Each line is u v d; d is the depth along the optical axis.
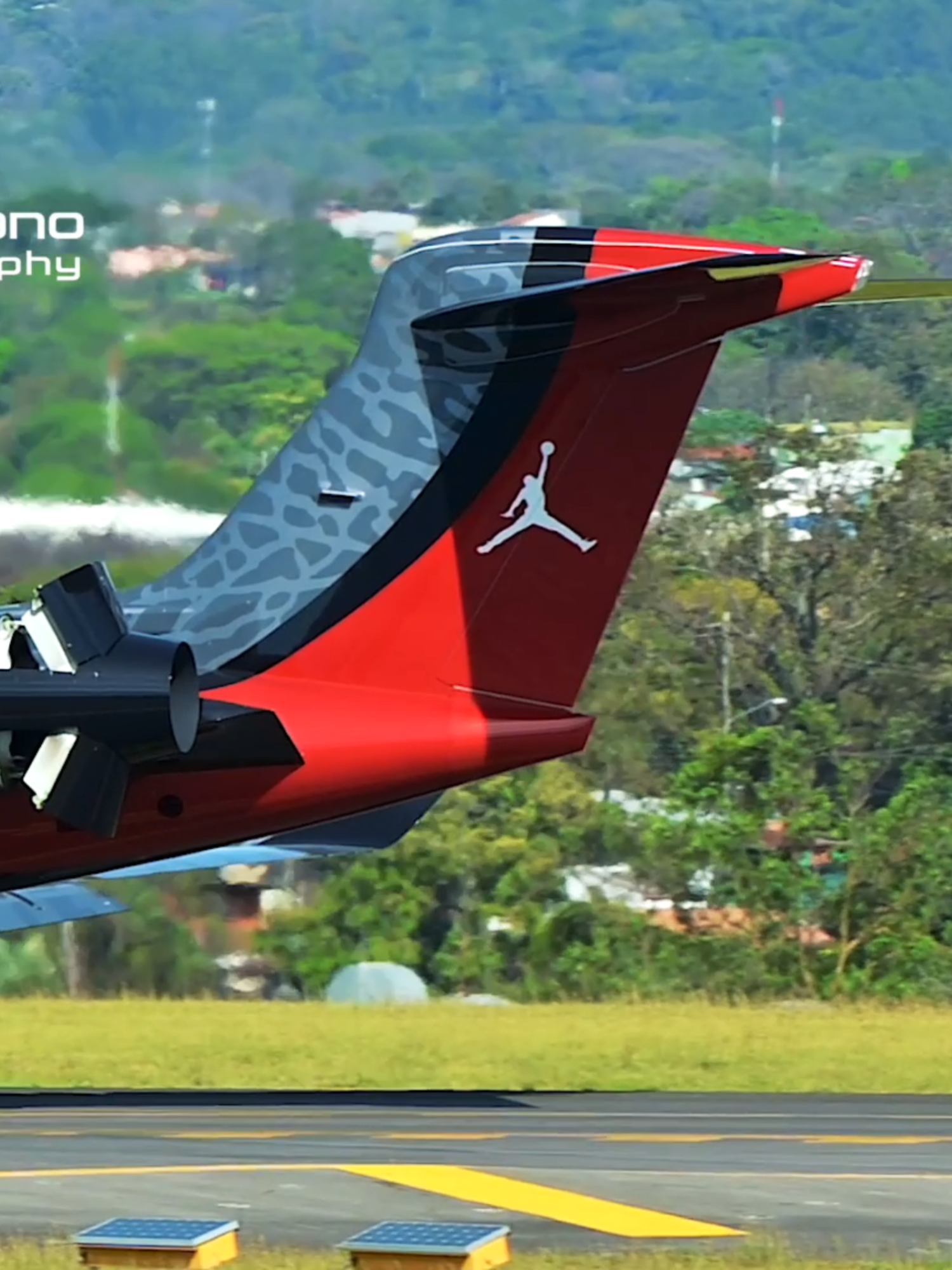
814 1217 59.53
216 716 79.12
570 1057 101.94
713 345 77.81
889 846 174.50
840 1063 99.56
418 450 80.19
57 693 74.44
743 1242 56.50
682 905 184.25
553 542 79.62
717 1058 101.19
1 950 195.25
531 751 80.56
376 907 192.88
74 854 80.62
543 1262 53.41
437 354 79.81
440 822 194.00
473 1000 169.75
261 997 192.75
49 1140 72.12
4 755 77.06
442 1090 91.19
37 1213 59.44
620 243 78.62
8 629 77.31
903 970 173.12
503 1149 70.06
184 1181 63.56
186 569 81.38
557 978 183.25
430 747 80.12
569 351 78.50
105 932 195.00
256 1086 92.50
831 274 75.31
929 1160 68.56
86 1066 99.31
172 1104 84.25
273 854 84.50
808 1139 73.44
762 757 181.50
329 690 80.50
